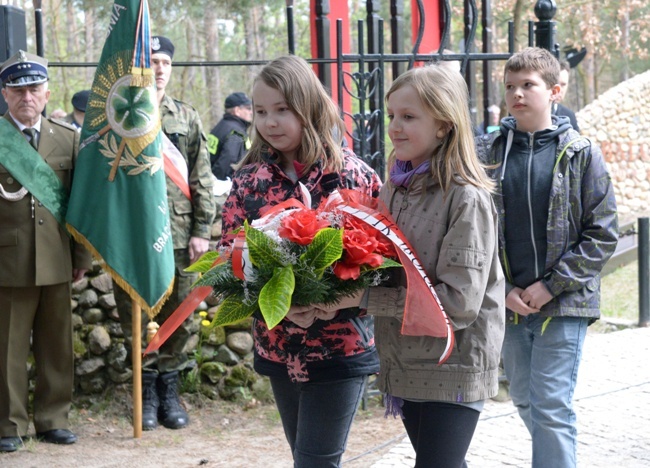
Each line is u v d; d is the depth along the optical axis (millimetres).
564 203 3273
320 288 2402
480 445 4363
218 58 19125
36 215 4566
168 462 4438
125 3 4453
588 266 3234
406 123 2545
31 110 4531
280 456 4523
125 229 4520
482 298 2463
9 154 4539
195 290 2816
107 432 4902
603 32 20844
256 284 2471
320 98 2824
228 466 4379
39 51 4898
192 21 17828
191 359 5340
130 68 4445
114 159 4496
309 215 2500
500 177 3365
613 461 4078
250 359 5395
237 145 6961
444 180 2506
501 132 3438
